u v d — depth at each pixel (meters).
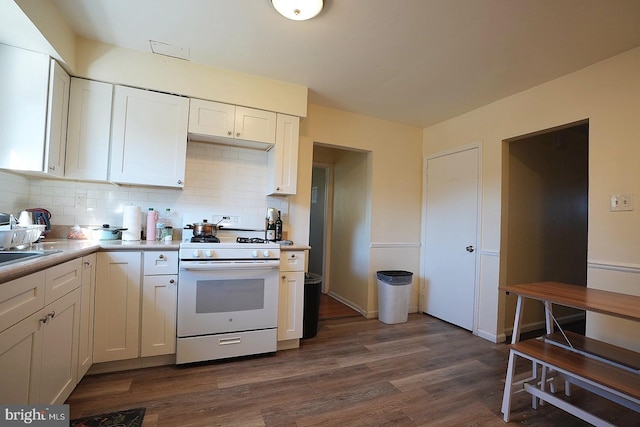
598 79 2.17
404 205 3.66
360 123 3.40
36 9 1.55
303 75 2.52
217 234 2.72
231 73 2.47
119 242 2.19
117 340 1.94
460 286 3.17
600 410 1.76
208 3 1.71
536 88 2.57
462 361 2.35
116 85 2.19
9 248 1.54
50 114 1.86
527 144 3.12
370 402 1.76
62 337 1.45
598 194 2.12
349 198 3.97
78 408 1.59
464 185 3.19
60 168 2.00
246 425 1.52
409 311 3.63
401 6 1.67
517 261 3.02
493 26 1.82
